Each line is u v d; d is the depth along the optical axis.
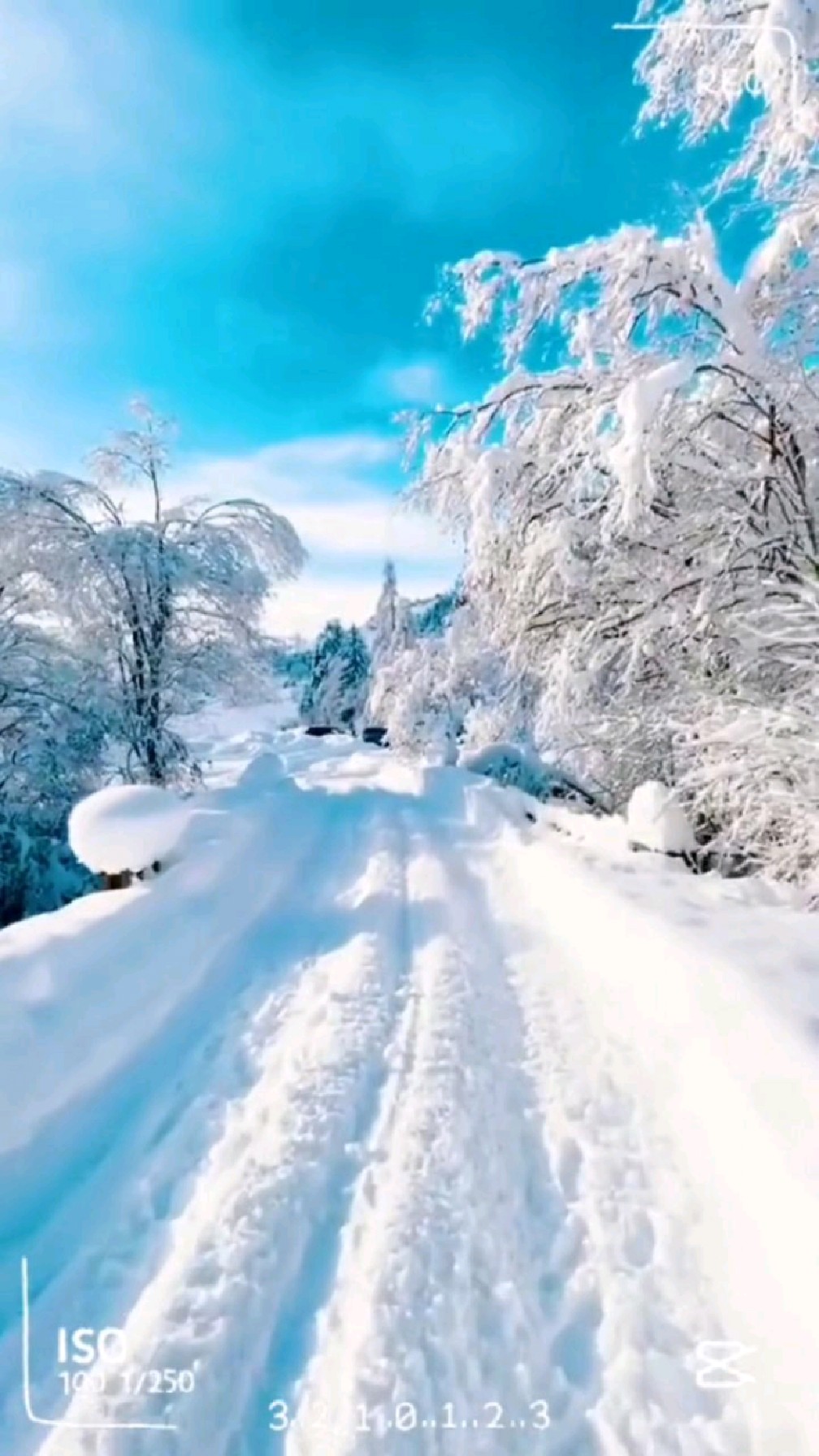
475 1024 4.28
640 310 6.50
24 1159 2.97
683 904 5.43
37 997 3.74
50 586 13.88
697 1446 1.88
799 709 5.75
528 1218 2.69
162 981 4.63
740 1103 2.95
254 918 6.41
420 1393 2.03
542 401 7.27
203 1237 2.59
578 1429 1.93
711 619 6.78
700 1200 2.75
